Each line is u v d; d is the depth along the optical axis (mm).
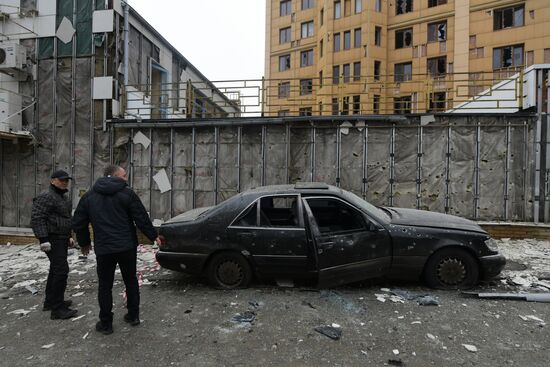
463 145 9016
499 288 4941
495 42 21906
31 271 6672
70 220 4426
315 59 30156
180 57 15570
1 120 10086
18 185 10469
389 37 26094
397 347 3396
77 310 4473
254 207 5117
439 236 4883
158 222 9891
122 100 10406
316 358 3225
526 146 8781
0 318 4352
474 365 3066
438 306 4340
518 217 8805
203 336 3688
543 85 8688
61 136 10328
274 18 32938
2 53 10023
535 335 3598
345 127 9359
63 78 10344
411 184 9172
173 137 9914
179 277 5801
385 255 4875
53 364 3215
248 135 9672
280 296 4777
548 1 20312
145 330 3846
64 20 10352
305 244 4871
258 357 3256
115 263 3814
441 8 23969
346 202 5055
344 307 4367
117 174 3947
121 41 10531
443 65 24094
